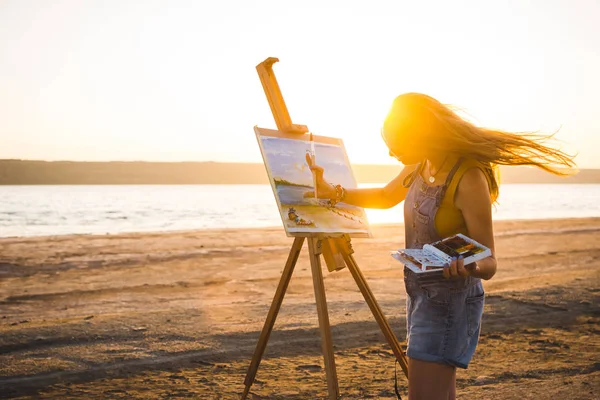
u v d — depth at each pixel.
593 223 23.47
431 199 2.71
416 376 2.74
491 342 5.95
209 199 70.50
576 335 6.23
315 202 3.70
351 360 5.36
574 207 51.12
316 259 3.50
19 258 12.39
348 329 6.50
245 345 5.87
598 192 119.88
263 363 5.27
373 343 5.93
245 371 5.06
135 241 15.70
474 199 2.62
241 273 10.83
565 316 7.11
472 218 2.63
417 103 2.69
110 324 6.73
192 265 11.77
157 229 25.80
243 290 9.13
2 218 33.75
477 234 2.63
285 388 4.62
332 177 3.93
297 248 3.63
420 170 2.88
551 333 6.31
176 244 15.17
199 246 14.81
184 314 7.32
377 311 3.63
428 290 2.71
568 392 4.47
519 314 7.22
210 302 8.17
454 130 2.62
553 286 9.18
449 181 2.66
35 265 11.54
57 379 4.85
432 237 2.74
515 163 2.68
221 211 42.19
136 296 8.64
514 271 11.27
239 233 18.05
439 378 2.71
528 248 15.33
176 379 4.85
